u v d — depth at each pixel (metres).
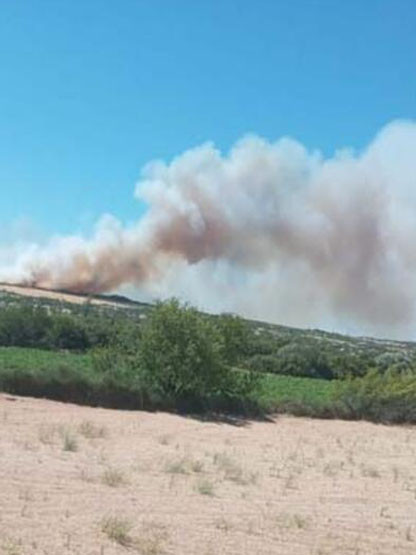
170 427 36.84
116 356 46.75
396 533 16.97
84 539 13.36
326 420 47.84
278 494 20.67
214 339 45.12
